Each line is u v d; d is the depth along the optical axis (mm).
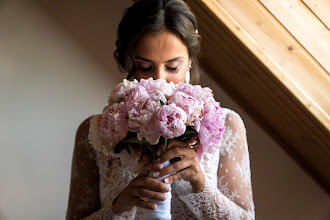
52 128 2561
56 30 2561
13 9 2521
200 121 1235
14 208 2521
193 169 1311
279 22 1946
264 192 2600
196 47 1647
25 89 2537
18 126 2531
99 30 2600
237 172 1604
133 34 1543
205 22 2027
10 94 2523
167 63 1543
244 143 1674
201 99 1236
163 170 1274
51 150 2559
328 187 2570
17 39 2527
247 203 1567
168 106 1154
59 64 2566
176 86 1277
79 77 2584
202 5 1884
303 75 1938
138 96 1206
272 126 2543
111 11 2605
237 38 1888
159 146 1264
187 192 1459
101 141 1280
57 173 2562
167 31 1527
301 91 1881
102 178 1599
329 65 1937
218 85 2617
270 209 2598
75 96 2582
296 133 2320
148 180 1275
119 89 1270
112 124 1212
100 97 2604
